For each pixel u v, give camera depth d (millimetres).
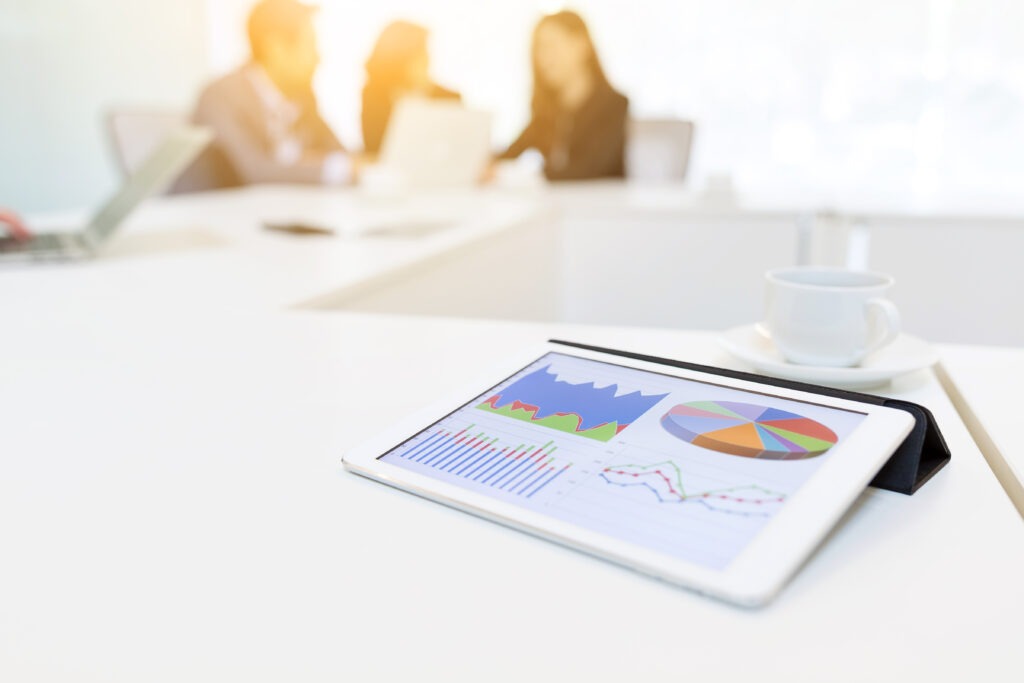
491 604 366
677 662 326
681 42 4469
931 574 382
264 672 325
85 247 1343
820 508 405
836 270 697
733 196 2131
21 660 332
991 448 551
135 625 354
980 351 765
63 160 4359
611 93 3062
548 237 2041
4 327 861
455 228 1656
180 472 503
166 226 1683
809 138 4395
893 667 321
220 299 998
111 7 4539
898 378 678
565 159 3113
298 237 1546
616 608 361
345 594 375
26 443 547
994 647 331
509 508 436
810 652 330
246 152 3109
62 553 412
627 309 2145
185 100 5055
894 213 1904
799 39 4293
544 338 805
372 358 737
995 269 1876
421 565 398
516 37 4777
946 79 4121
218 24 5168
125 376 689
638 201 2180
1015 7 3965
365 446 515
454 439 520
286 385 662
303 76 3498
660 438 494
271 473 500
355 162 3043
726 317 2074
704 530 399
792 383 544
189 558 407
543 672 323
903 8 4102
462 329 843
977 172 4172
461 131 2592
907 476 463
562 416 538
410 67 3695
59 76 4293
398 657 333
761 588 356
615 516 419
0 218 1398
